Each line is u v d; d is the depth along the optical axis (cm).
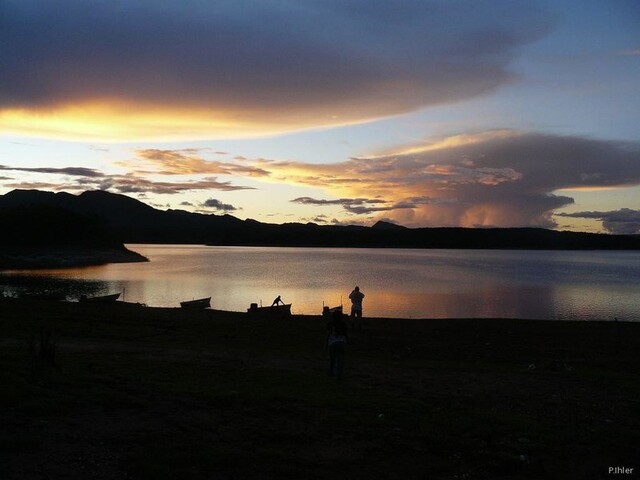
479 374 1195
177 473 572
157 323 2064
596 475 652
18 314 2148
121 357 1258
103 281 6288
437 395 975
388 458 660
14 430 654
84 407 775
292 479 584
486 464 657
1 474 535
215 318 2300
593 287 5878
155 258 13525
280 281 6331
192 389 921
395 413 828
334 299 4428
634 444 752
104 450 621
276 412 812
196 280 6475
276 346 1616
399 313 3597
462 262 12619
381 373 1185
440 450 691
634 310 3900
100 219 14038
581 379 1170
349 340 1794
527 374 1212
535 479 632
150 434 682
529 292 5216
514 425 796
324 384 1034
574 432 785
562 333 2020
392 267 9825
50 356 1035
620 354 1608
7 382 848
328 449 676
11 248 11144
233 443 673
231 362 1262
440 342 1784
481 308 3931
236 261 12112
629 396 1018
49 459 582
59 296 4447
